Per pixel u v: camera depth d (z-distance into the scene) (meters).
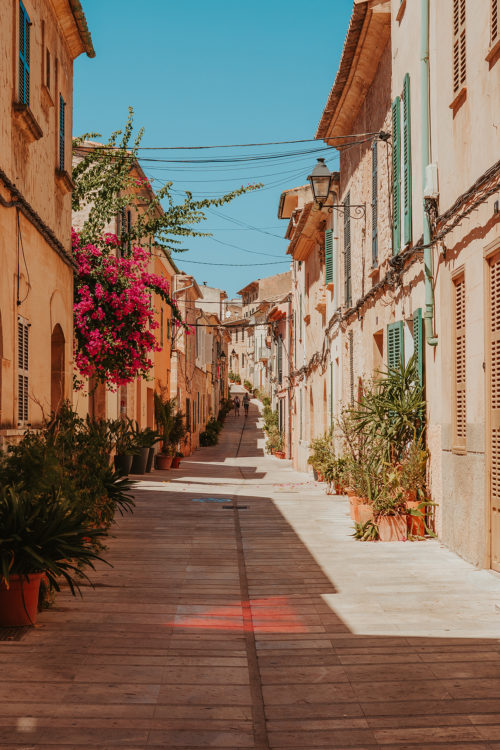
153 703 4.32
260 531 10.45
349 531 10.42
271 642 5.48
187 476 21.73
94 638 5.54
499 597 6.73
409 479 9.94
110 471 9.85
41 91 10.37
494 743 3.80
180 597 6.80
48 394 10.73
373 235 13.79
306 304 27.89
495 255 7.43
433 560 8.35
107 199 15.69
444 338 9.15
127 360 15.25
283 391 39.22
